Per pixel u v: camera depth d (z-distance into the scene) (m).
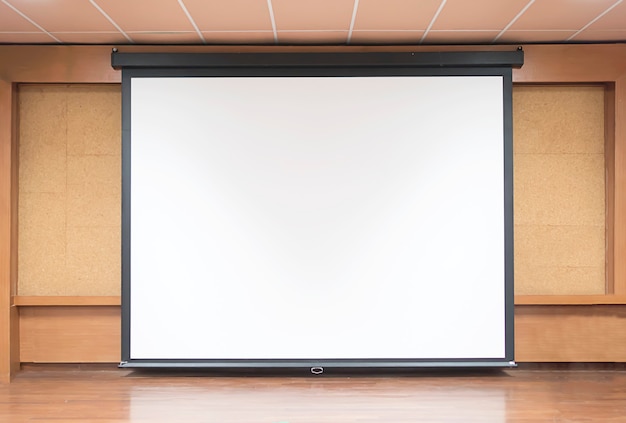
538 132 4.92
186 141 4.73
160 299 4.71
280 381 4.58
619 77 4.81
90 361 4.89
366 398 4.11
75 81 4.82
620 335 4.89
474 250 4.71
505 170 4.71
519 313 4.89
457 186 4.71
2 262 4.80
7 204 4.80
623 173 4.82
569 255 4.93
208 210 4.72
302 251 4.71
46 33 4.58
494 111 4.73
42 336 4.89
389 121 4.72
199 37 4.69
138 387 4.41
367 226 4.71
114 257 4.95
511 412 3.80
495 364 4.68
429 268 4.71
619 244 4.82
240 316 4.71
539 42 4.82
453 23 4.39
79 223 4.95
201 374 4.79
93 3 3.97
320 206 4.71
